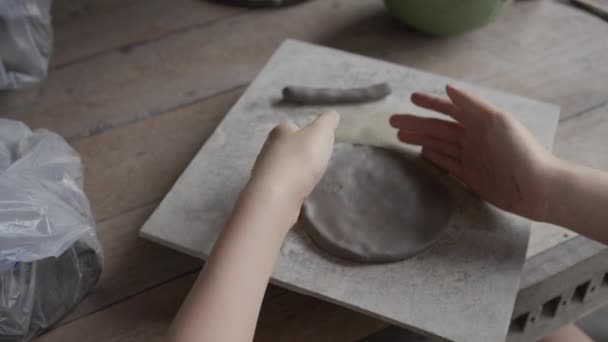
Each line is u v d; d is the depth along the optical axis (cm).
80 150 97
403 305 80
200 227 85
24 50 102
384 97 99
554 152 99
